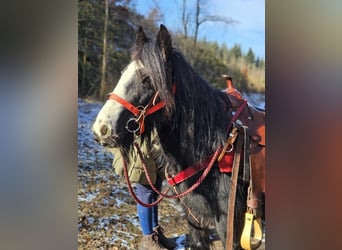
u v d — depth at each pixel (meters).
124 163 1.40
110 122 1.26
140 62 1.28
